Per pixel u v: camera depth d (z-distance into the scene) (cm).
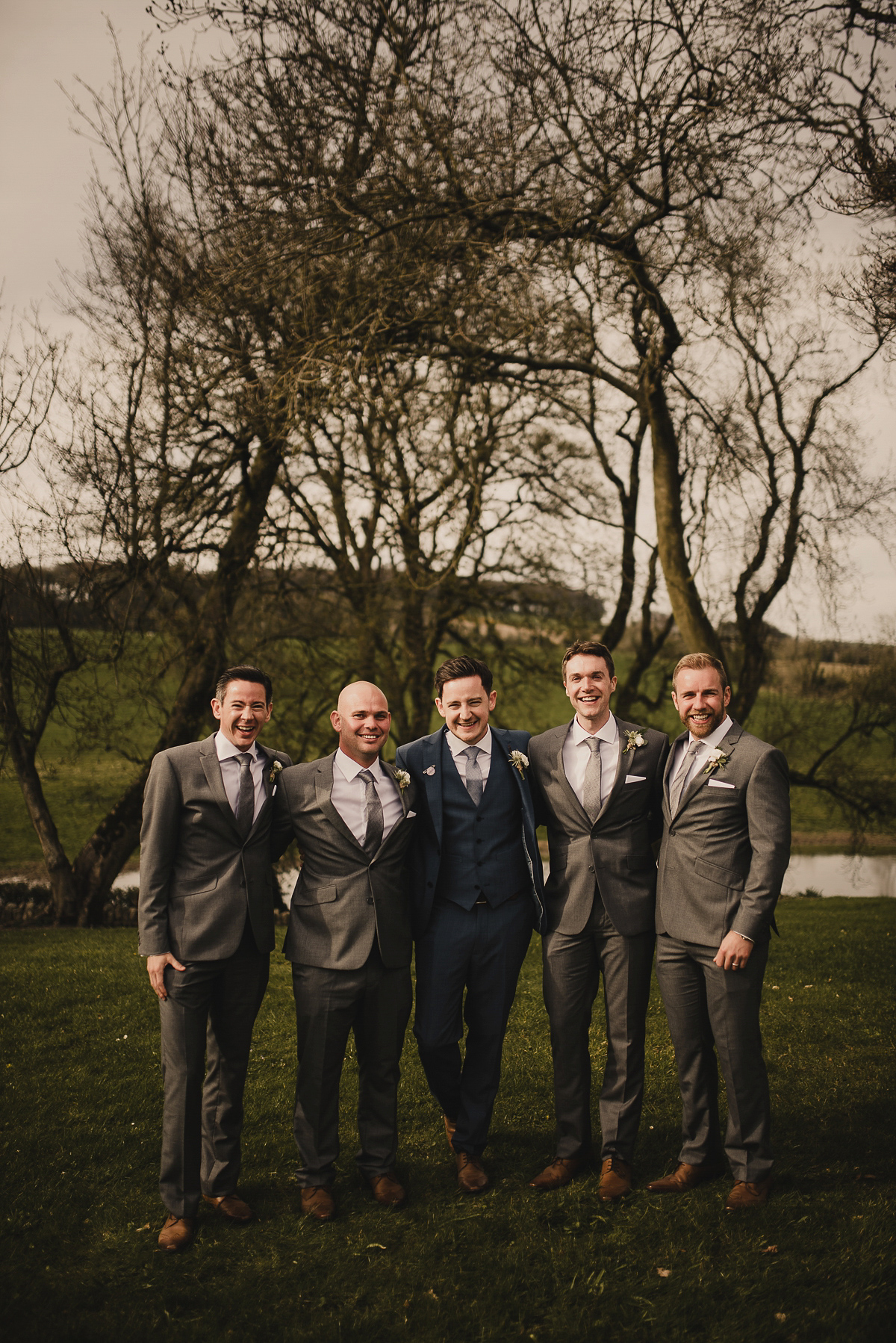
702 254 871
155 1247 294
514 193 881
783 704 1518
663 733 350
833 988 581
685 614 1115
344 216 909
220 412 1008
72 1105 402
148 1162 352
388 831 325
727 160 822
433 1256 287
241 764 322
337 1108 327
